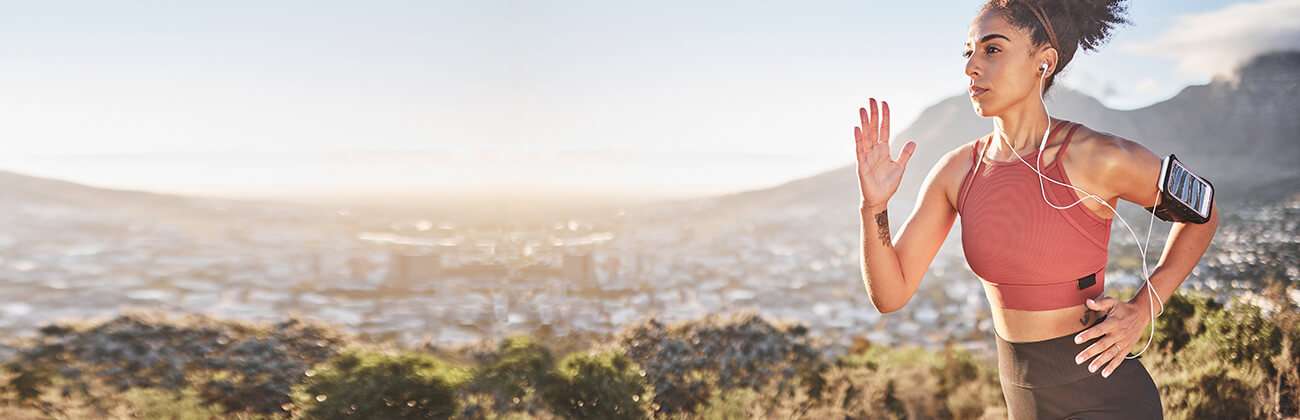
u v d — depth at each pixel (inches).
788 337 197.5
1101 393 53.5
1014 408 58.1
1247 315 167.8
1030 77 52.3
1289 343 159.6
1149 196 51.6
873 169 58.1
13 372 179.5
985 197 54.6
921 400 175.9
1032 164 52.8
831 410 171.8
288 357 192.7
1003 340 57.6
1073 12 51.5
